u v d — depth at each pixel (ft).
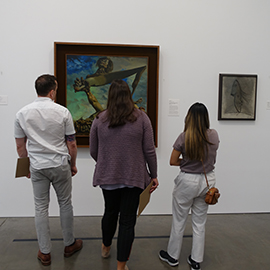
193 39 9.93
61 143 6.70
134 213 6.01
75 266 6.81
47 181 6.71
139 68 9.71
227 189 10.48
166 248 7.80
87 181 9.98
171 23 9.82
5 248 7.65
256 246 7.95
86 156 9.89
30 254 7.35
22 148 6.68
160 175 10.25
